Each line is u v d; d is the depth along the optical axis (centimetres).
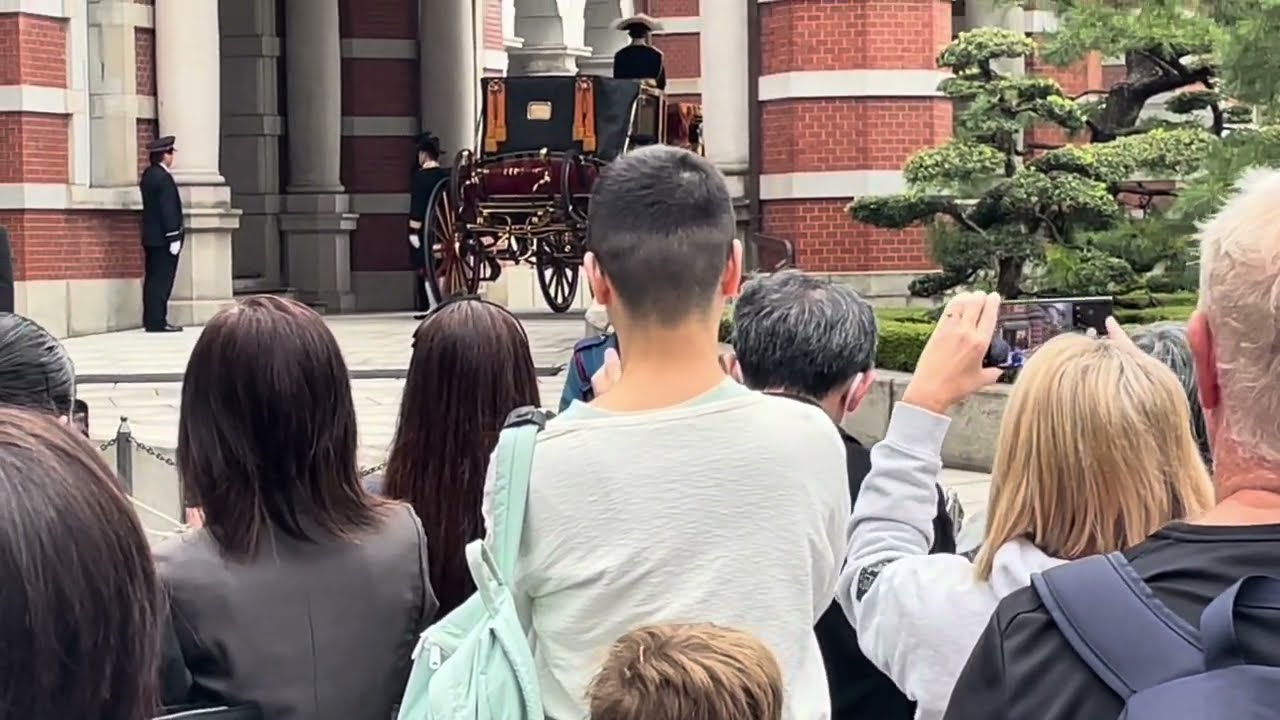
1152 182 1275
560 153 1623
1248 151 1002
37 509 161
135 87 1873
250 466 331
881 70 1484
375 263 2373
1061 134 1544
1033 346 393
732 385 302
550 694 290
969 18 1780
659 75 1819
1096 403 279
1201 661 186
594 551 287
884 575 299
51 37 1814
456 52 2397
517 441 293
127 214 1889
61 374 400
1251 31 973
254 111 2284
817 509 295
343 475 342
